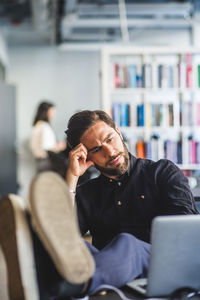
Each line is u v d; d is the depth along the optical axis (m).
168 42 9.67
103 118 1.92
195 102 5.17
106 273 1.44
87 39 9.61
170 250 1.33
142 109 5.16
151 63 5.17
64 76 10.09
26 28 9.16
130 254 1.52
